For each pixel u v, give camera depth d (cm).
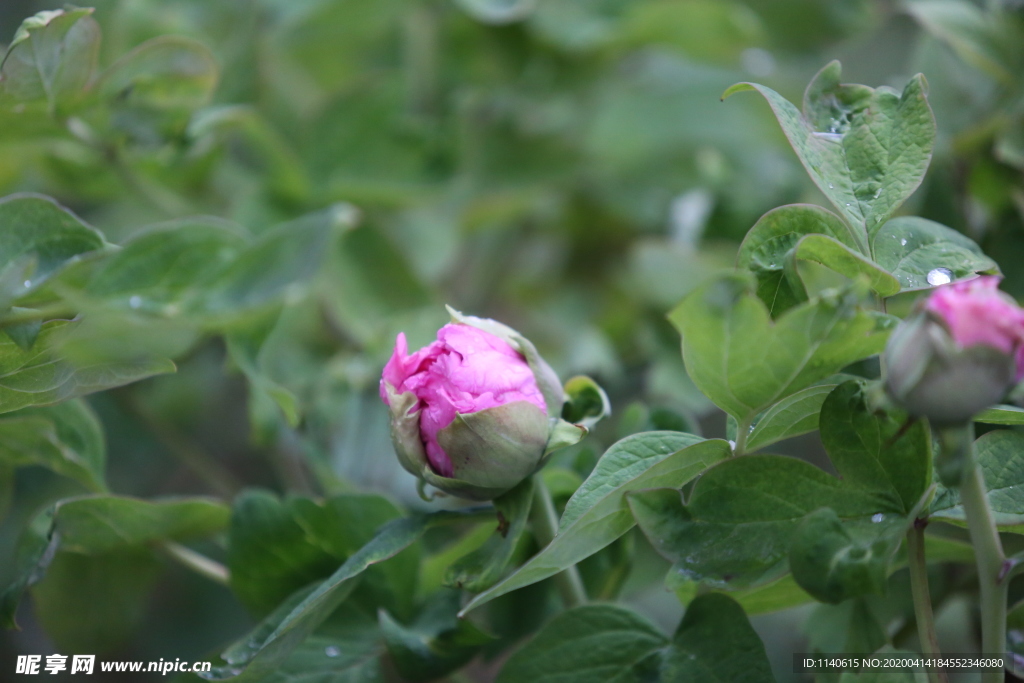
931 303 83
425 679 91
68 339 88
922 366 83
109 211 111
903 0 98
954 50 100
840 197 87
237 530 93
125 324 89
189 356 105
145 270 94
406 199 110
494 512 89
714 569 86
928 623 87
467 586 87
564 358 108
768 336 84
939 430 83
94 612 97
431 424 87
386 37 121
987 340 82
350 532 93
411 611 93
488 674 106
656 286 109
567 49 117
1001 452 88
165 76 97
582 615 89
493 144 117
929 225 88
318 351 107
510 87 120
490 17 106
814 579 85
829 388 86
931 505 87
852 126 88
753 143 121
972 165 98
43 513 92
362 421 102
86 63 95
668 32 114
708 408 104
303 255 95
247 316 92
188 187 105
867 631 90
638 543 97
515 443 87
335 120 107
